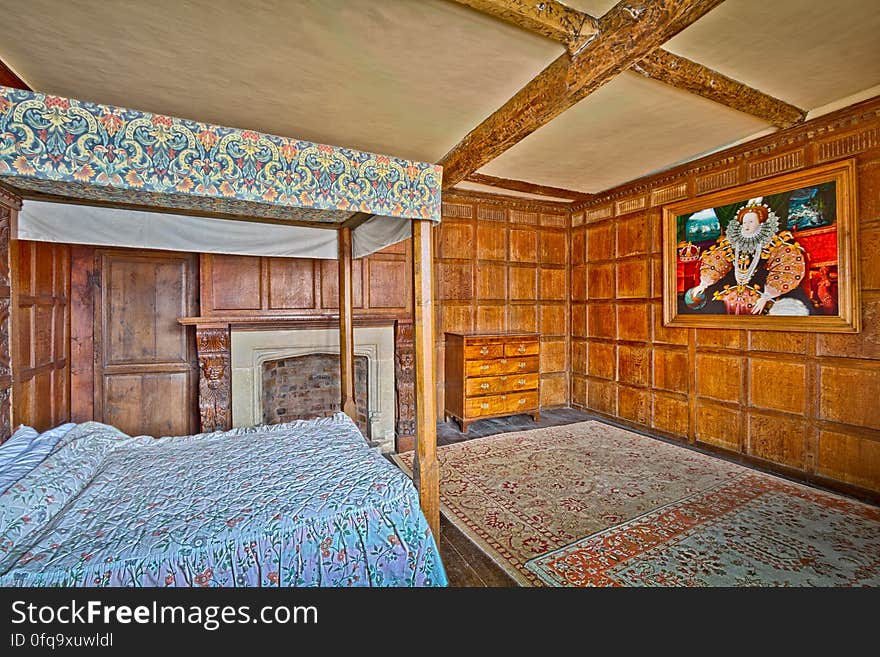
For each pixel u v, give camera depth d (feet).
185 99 7.80
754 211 10.73
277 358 11.87
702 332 12.19
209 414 11.05
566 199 16.10
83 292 10.79
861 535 7.38
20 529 4.33
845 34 6.39
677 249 12.73
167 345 11.70
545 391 16.78
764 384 10.71
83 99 7.71
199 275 11.22
